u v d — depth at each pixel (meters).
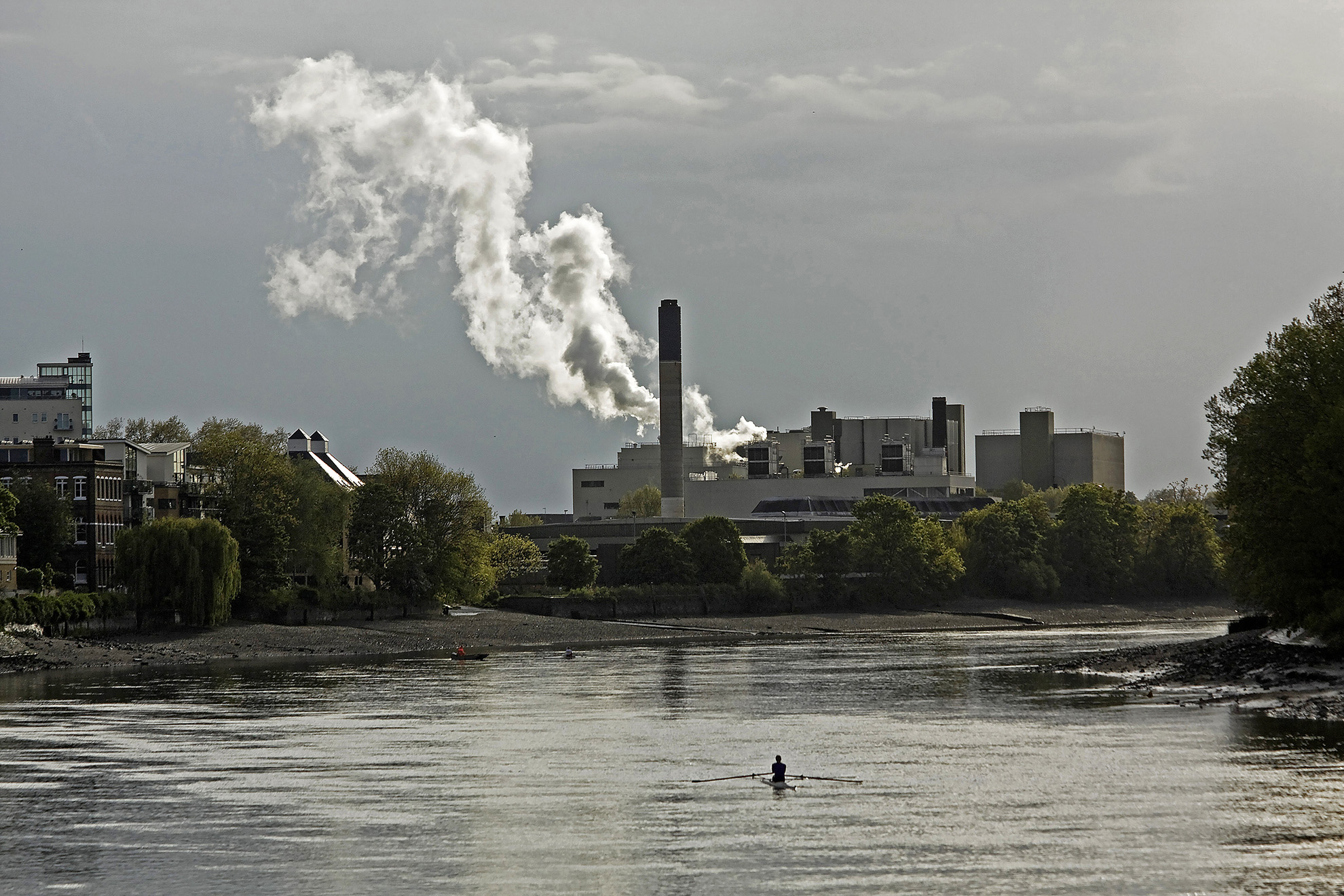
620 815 139.75
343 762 170.38
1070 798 143.50
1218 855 121.62
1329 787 147.00
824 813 139.00
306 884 117.06
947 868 118.88
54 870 121.62
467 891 115.06
